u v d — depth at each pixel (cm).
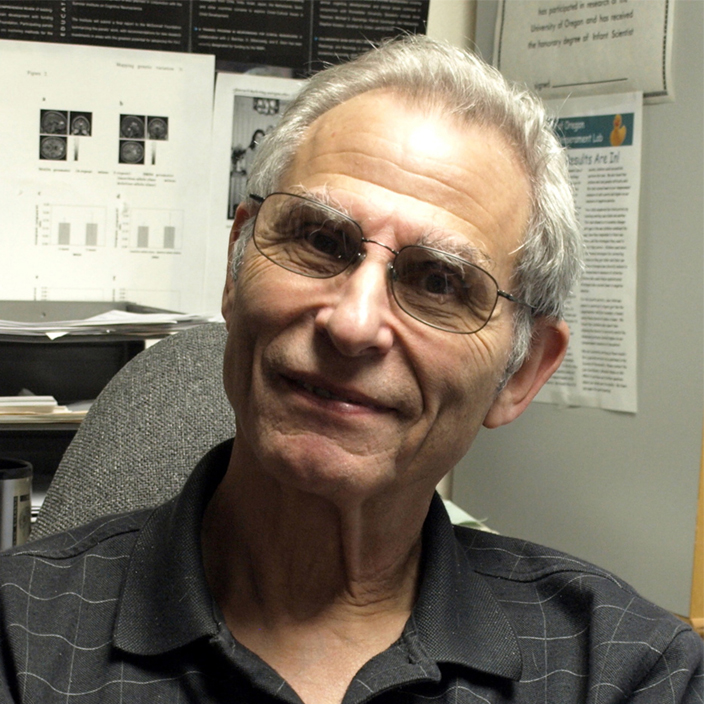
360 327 62
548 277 77
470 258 67
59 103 155
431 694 69
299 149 72
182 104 160
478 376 70
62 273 159
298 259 66
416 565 78
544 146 75
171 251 163
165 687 66
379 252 65
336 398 64
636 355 145
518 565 85
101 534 79
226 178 164
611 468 148
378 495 69
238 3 160
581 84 149
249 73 162
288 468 64
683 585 138
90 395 149
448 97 71
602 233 147
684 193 137
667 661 76
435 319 66
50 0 152
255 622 72
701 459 136
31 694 65
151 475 96
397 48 77
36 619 69
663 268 140
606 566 149
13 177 155
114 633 68
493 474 169
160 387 103
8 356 145
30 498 110
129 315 134
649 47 139
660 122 140
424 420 67
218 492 78
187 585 69
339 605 73
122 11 156
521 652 75
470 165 68
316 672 71
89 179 158
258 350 66
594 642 76
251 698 66
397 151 67
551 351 82
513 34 158
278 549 71
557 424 156
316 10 163
